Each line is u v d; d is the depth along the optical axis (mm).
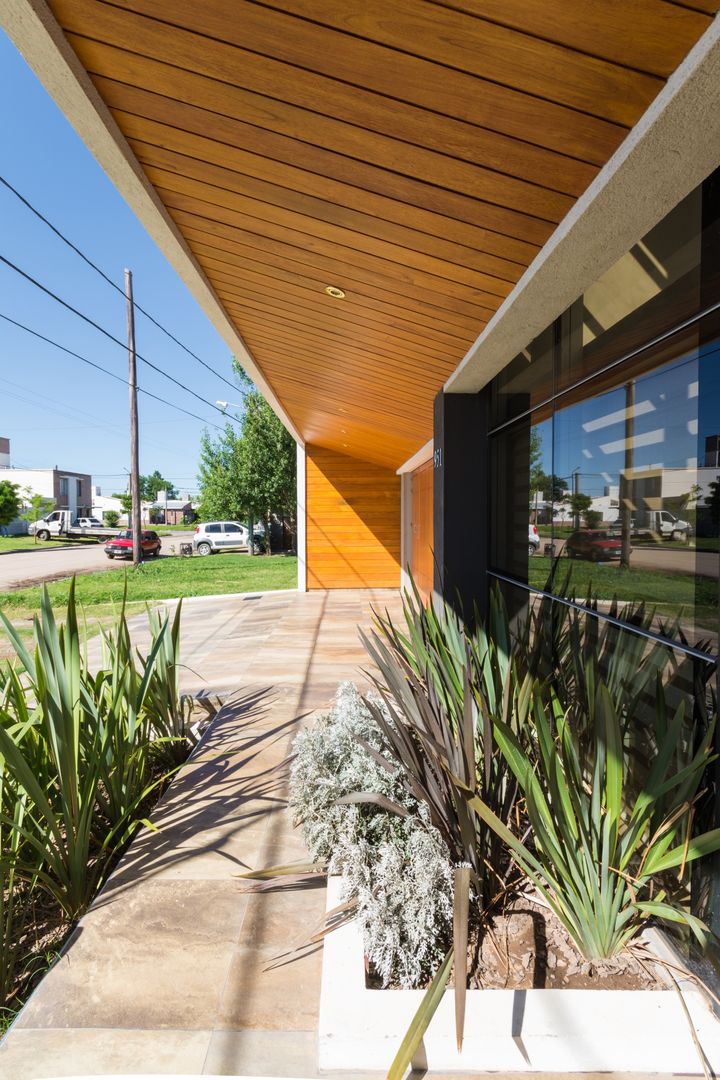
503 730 1666
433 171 1808
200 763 3346
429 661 2338
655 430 1932
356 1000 1563
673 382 1797
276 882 2248
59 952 1908
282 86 1544
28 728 2369
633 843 1672
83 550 25953
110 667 3479
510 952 1727
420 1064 1437
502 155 1650
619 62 1238
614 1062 1418
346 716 2820
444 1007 1538
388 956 1634
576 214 1782
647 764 1982
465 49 1295
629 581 2123
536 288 2352
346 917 1914
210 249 2814
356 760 2359
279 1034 1573
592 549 2496
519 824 2223
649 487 1986
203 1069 1472
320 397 6332
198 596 12320
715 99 1226
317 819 2281
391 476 11648
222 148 1896
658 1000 1534
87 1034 1573
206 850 2467
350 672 5547
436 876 1779
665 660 1857
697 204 1609
